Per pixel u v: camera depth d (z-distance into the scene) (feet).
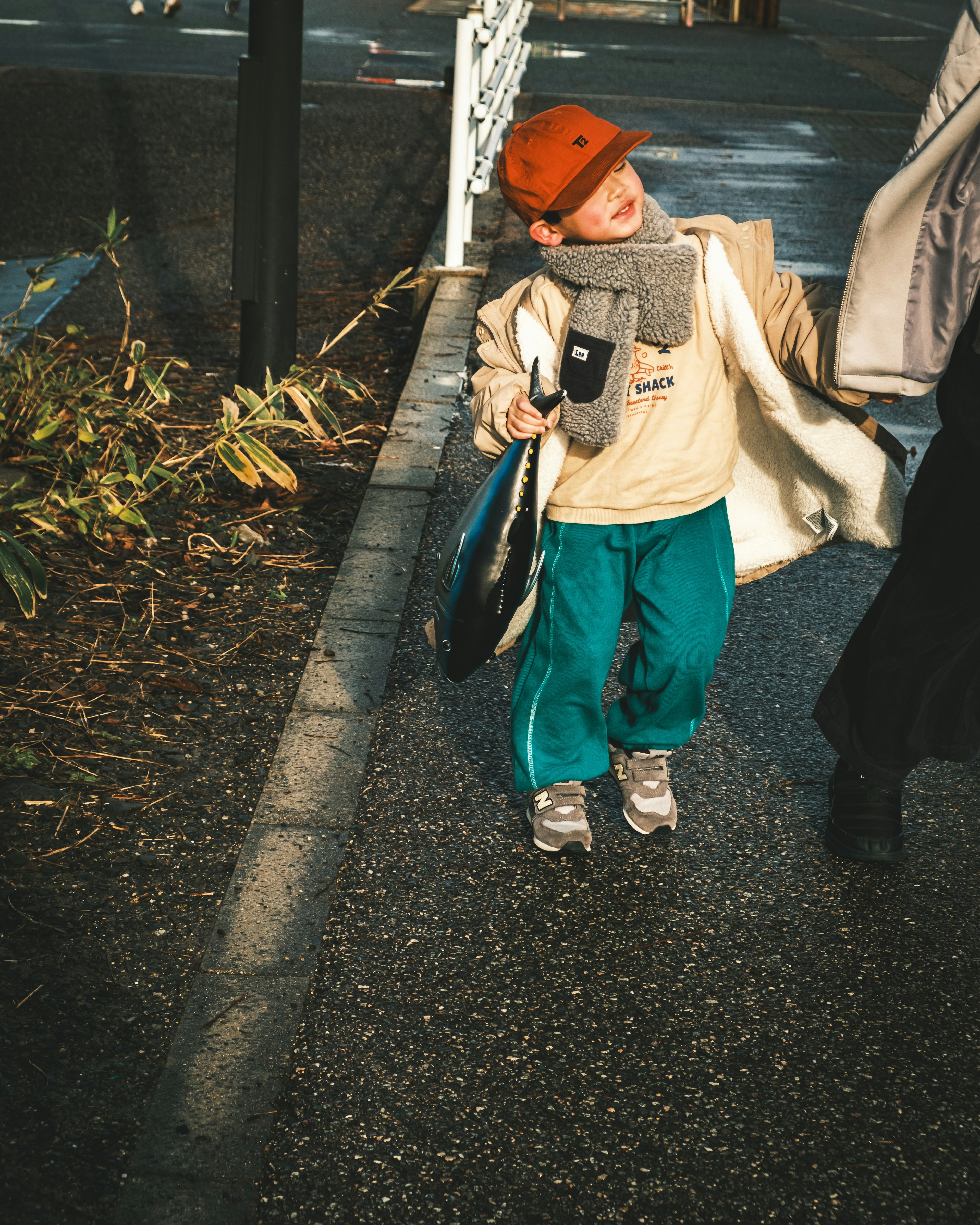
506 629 8.40
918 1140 7.05
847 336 7.49
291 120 15.93
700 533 8.47
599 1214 6.53
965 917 8.85
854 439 8.41
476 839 9.46
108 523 13.97
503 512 8.05
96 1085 7.16
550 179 7.43
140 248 26.04
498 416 8.06
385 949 8.30
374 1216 6.46
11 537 12.01
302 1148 6.83
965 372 7.61
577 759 9.09
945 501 7.97
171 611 12.48
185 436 16.67
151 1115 6.99
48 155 32.50
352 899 8.74
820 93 47.37
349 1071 7.34
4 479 14.46
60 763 10.04
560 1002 7.94
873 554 14.51
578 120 7.52
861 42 65.92
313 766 10.19
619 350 7.74
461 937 8.45
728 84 48.14
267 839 9.29
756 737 10.94
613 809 9.96
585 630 8.54
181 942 8.29
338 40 54.49
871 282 7.35
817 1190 6.72
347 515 14.76
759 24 71.36
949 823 9.87
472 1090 7.25
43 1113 6.96
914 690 8.62
